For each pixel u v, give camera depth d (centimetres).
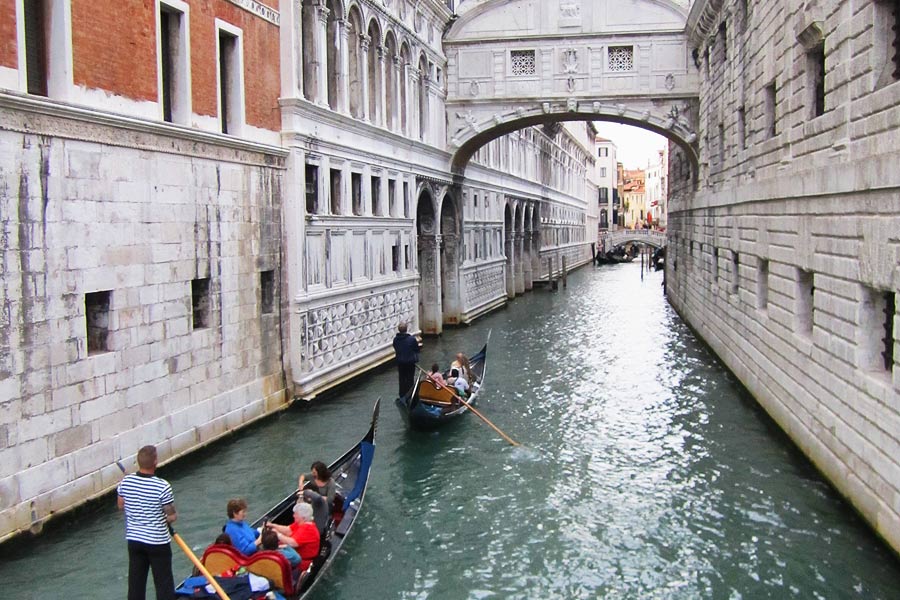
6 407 913
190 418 1268
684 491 1167
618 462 1311
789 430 1352
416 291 2322
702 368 2091
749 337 1709
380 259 2036
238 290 1405
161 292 1188
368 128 1917
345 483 1080
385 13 2025
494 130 2653
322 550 909
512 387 1884
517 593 886
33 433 952
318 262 1662
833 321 1106
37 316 954
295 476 1216
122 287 1102
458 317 2886
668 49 2505
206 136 1280
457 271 2858
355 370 1867
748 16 1725
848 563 915
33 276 948
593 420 1574
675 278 3531
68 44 998
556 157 5547
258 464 1267
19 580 877
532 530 1048
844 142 1051
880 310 989
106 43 1066
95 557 930
